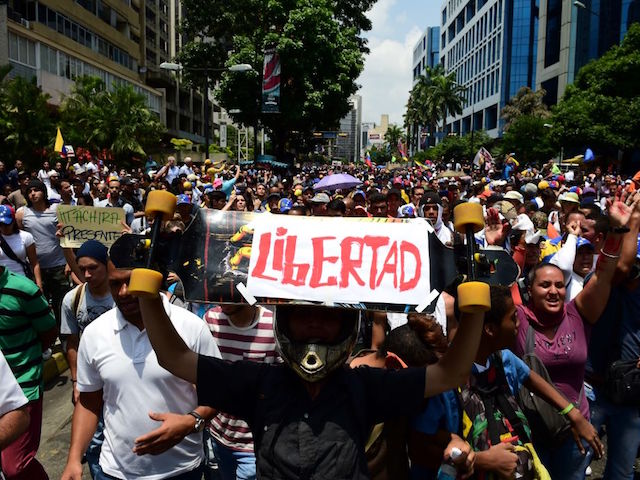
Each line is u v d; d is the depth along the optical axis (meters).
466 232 1.78
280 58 29.77
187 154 47.34
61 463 4.70
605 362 3.89
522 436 2.58
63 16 36.28
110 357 2.71
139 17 54.25
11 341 3.48
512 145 52.34
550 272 3.32
